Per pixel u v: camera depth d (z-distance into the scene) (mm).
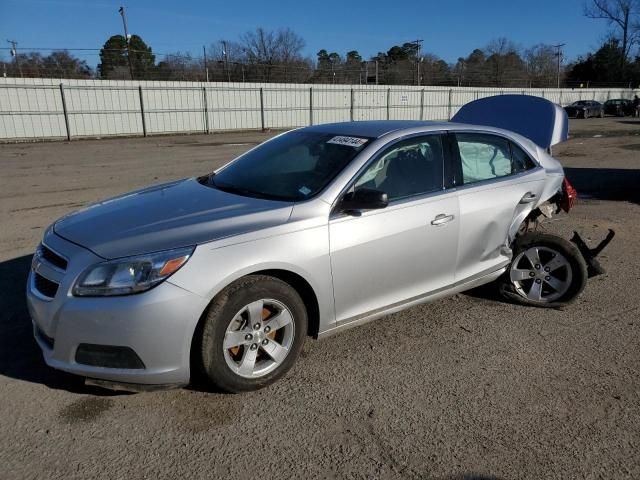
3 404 2998
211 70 37531
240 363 3107
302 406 3045
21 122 24594
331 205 3328
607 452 2699
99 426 2832
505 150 4418
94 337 2758
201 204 3404
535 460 2633
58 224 3453
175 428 2828
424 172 3822
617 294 4836
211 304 2924
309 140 4090
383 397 3150
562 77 76500
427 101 40031
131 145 21875
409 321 4199
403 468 2562
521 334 4008
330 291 3338
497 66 66875
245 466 2559
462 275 4066
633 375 3447
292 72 43719
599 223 7480
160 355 2799
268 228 3080
